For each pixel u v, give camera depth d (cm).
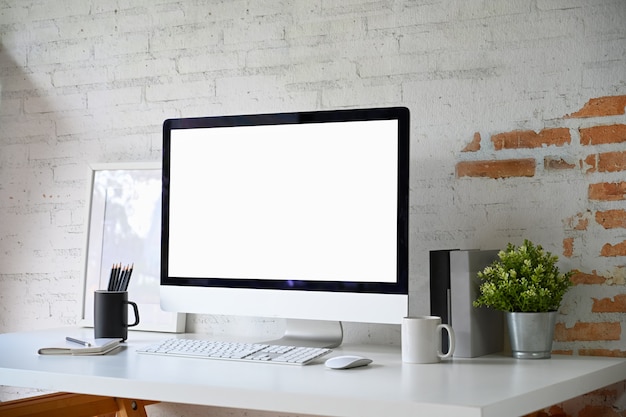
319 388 145
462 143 213
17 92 278
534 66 206
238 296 206
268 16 240
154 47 256
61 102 271
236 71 244
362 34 227
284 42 237
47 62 274
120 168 254
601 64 199
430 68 218
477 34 212
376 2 225
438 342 178
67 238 266
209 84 248
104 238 255
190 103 250
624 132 196
